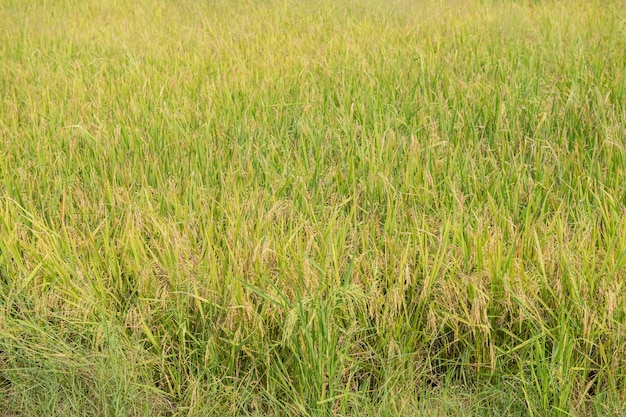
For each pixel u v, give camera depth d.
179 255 3.40
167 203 3.85
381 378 3.08
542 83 5.71
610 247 3.26
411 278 3.32
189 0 9.26
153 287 3.33
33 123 4.94
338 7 8.66
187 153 4.56
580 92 5.36
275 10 8.72
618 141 4.43
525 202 3.99
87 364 3.07
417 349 3.20
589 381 3.08
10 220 3.78
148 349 3.18
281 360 3.12
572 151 4.49
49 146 4.62
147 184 4.06
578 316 3.09
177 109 5.18
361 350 3.15
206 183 4.10
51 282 3.43
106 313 3.23
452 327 3.17
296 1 9.00
